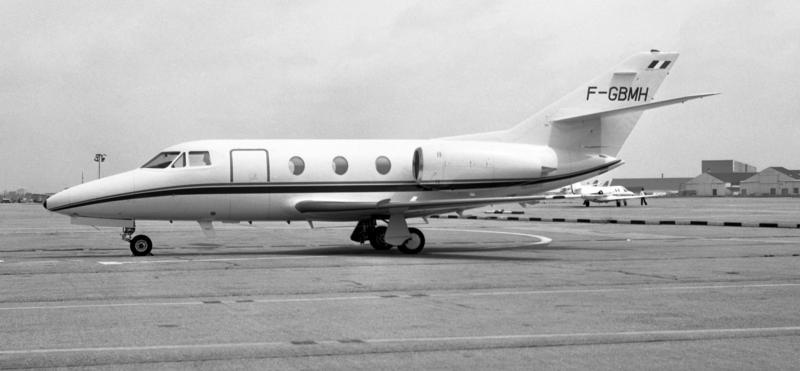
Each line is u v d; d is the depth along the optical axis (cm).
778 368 810
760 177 19450
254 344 933
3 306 1244
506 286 1502
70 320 1105
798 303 1264
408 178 2464
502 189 2530
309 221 2480
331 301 1297
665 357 862
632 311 1182
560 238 3116
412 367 817
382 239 2497
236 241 3005
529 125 2620
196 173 2322
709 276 1667
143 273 1752
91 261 2075
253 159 2359
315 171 2397
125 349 905
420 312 1174
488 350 900
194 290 1443
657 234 3356
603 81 2653
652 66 2678
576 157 2625
